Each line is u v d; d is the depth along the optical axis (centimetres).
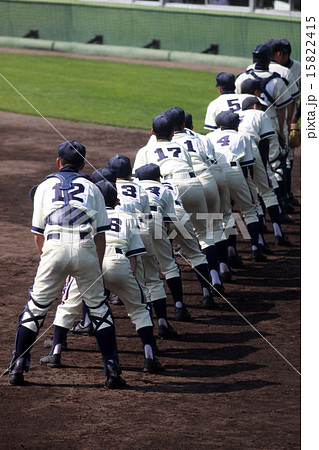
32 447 718
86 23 4991
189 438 747
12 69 4191
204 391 898
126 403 847
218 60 4512
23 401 842
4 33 5119
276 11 4384
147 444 729
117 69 4341
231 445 731
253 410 832
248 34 4459
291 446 728
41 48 5000
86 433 755
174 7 4741
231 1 4584
